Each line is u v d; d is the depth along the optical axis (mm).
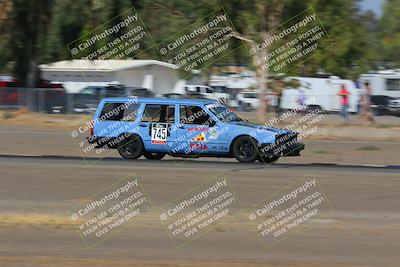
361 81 109875
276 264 17750
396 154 46781
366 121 74562
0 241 19891
